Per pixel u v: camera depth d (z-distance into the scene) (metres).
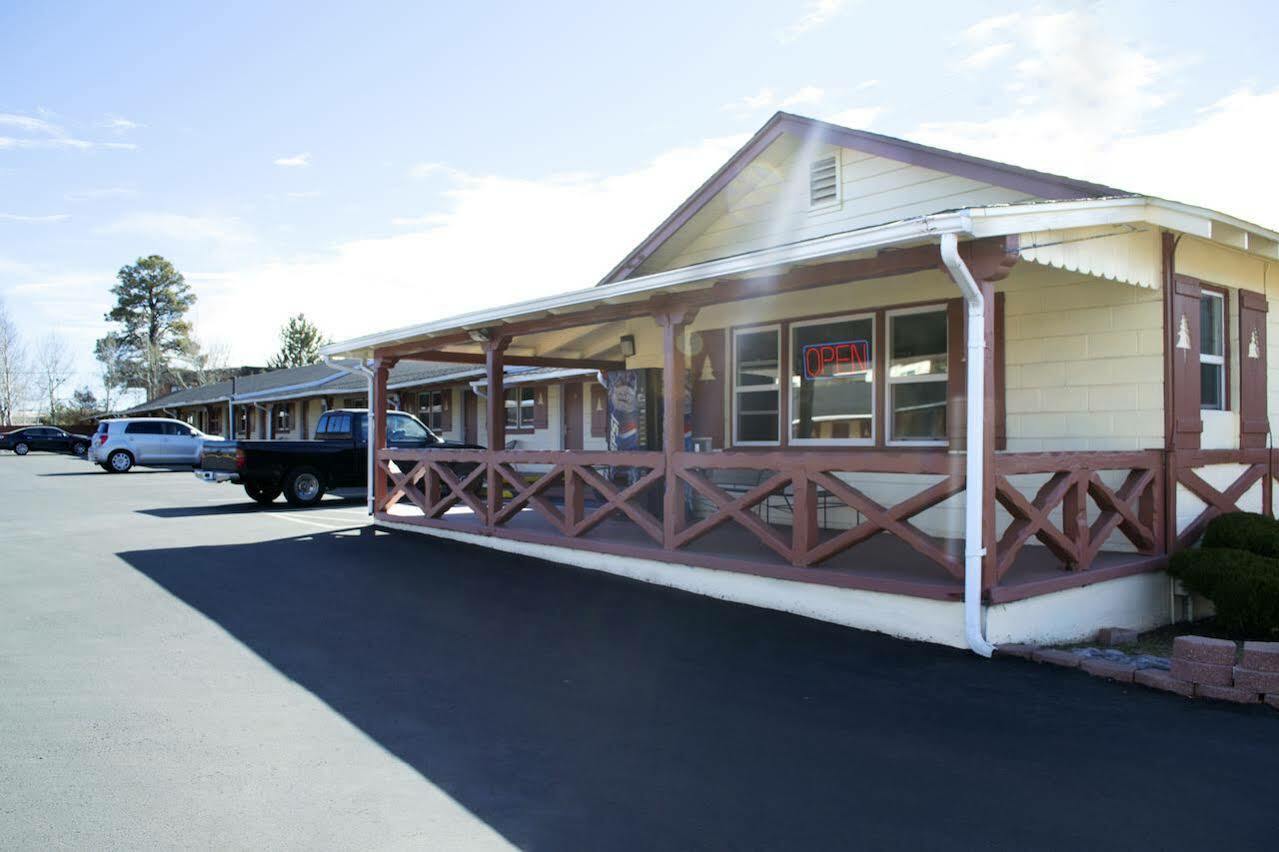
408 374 25.22
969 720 4.84
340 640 6.59
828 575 6.98
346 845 3.48
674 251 12.01
